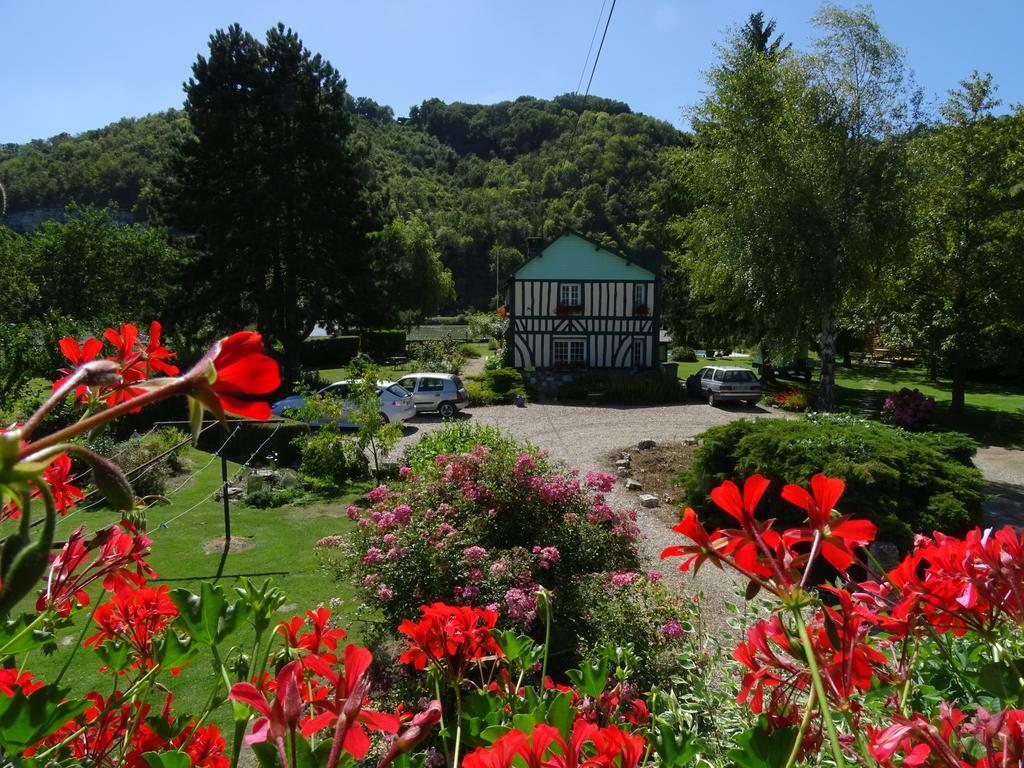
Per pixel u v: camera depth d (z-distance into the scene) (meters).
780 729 0.92
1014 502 10.98
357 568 5.18
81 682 4.50
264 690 1.26
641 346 25.39
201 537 8.46
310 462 11.69
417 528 4.98
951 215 16.86
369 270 26.31
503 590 4.59
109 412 0.48
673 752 1.14
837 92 13.91
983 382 27.25
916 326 17.92
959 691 1.59
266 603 1.25
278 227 24.83
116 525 1.41
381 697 4.10
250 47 24.95
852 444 7.72
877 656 1.03
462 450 8.40
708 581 6.68
